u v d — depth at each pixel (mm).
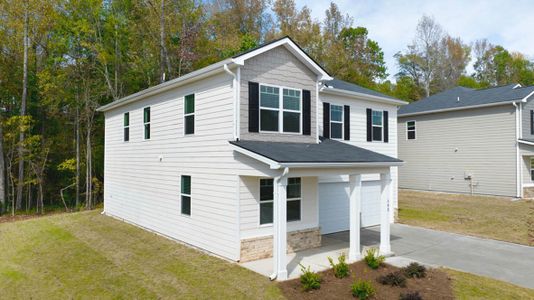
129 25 25531
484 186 23094
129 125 16250
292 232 11102
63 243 13094
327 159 9188
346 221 14555
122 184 16844
